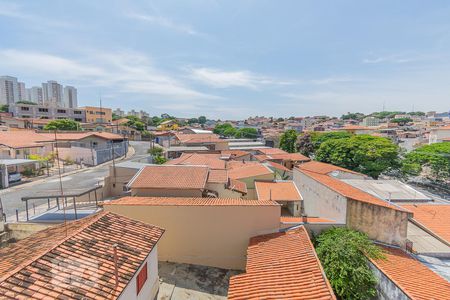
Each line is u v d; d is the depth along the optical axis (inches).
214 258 543.5
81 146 1920.5
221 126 4547.2
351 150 1734.7
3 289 256.4
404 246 526.6
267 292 353.1
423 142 2748.5
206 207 537.0
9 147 1402.6
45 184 1165.1
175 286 473.4
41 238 428.1
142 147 2591.0
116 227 418.6
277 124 5989.2
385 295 395.5
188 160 1200.2
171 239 545.3
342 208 553.9
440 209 699.4
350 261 438.6
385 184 877.2
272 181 1022.4
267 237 515.5
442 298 350.6
